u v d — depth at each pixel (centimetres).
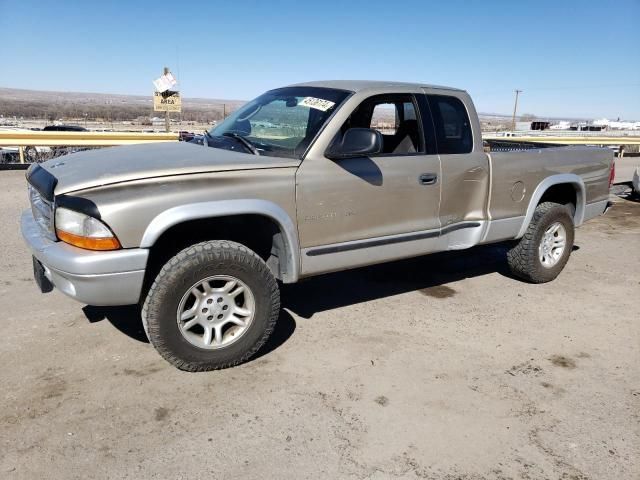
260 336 349
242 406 304
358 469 256
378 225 398
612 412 310
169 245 346
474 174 450
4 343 370
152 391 317
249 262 335
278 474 251
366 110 423
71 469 250
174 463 256
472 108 460
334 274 543
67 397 308
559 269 538
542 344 397
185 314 326
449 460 264
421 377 343
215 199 321
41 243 321
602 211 594
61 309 430
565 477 255
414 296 489
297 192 351
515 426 293
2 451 260
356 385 331
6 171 1218
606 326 434
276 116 406
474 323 431
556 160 520
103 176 304
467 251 650
